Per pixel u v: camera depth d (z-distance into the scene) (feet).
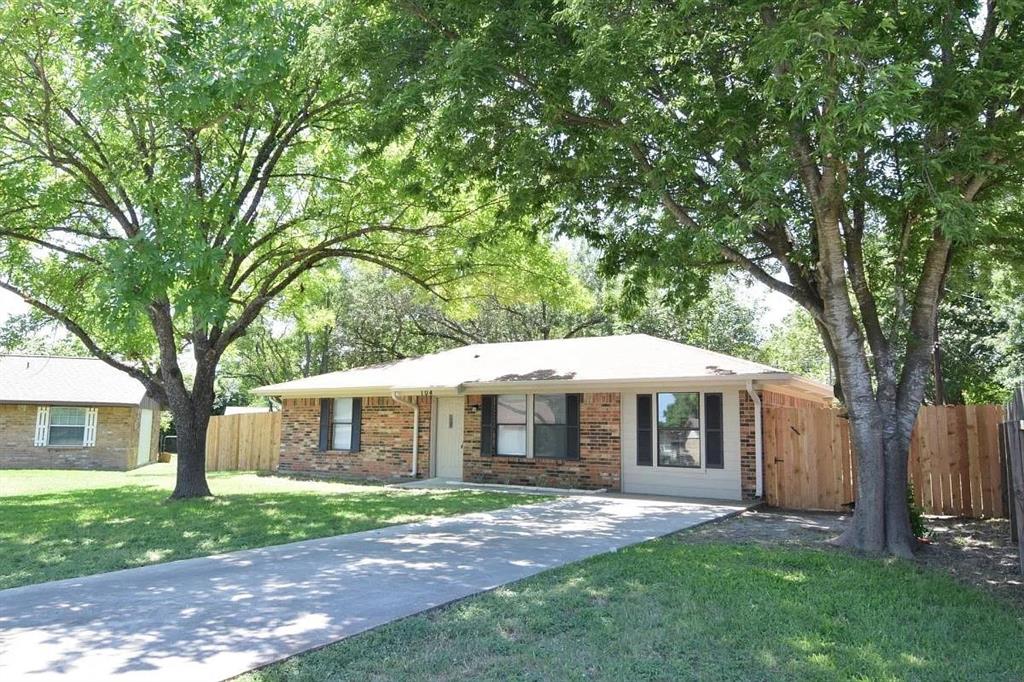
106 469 88.17
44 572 24.04
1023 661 15.23
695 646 16.01
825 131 22.20
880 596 20.42
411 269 52.01
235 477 65.16
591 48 24.45
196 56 33.83
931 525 36.76
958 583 22.71
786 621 17.85
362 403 65.72
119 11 31.40
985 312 74.74
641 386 50.03
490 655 15.46
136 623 17.79
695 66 28.68
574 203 35.63
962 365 77.97
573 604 19.45
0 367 91.50
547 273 52.44
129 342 50.55
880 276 39.17
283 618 18.19
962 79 23.35
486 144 33.71
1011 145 26.61
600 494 49.60
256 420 77.05
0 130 40.11
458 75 25.96
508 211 36.78
